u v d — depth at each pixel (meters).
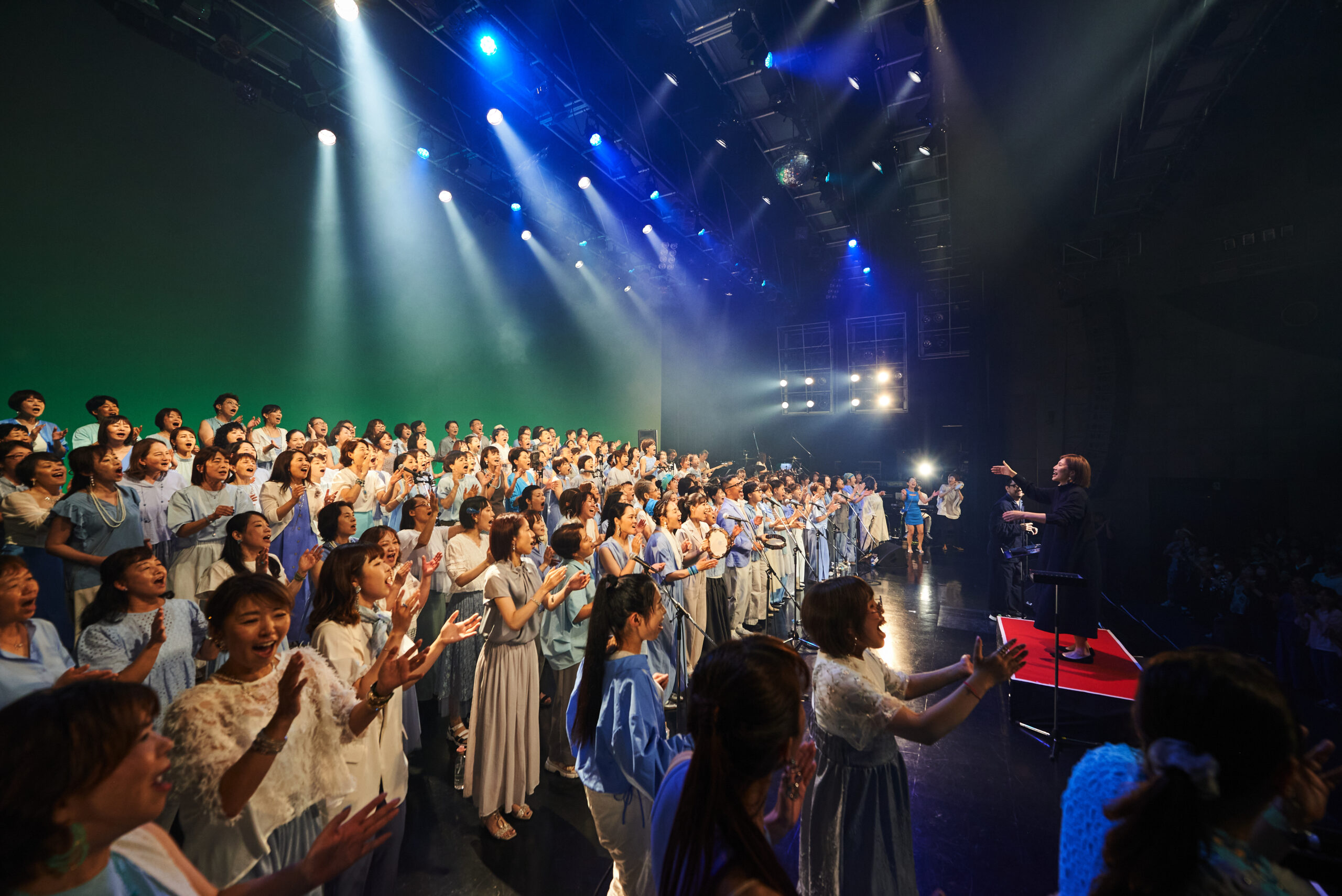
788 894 0.92
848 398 15.01
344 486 4.90
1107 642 5.16
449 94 7.58
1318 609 5.38
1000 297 11.51
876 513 10.98
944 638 6.36
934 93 8.79
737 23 7.50
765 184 12.00
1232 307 8.44
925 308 13.65
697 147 10.07
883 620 2.14
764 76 8.49
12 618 2.00
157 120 7.09
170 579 3.72
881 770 1.98
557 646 3.56
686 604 5.13
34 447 4.59
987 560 11.25
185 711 1.57
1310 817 1.12
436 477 6.16
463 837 3.02
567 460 7.04
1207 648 1.09
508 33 6.75
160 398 7.11
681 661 4.82
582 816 3.18
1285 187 7.97
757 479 8.87
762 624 7.03
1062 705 4.14
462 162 9.44
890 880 1.92
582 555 3.53
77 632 3.22
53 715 0.95
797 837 2.49
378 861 2.25
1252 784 0.98
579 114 8.88
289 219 8.51
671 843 1.02
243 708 1.63
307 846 1.74
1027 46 8.11
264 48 7.03
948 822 3.27
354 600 2.35
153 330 7.04
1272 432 8.15
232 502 4.01
